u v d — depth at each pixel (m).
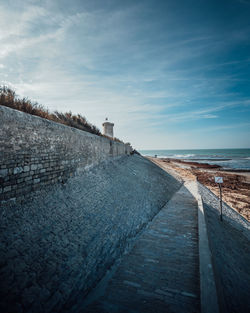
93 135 7.96
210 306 2.41
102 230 4.28
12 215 3.20
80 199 4.99
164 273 3.34
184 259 3.80
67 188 5.14
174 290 2.89
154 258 3.85
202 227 5.20
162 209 7.58
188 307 2.54
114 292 2.83
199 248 4.02
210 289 2.74
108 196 6.13
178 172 22.33
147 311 2.47
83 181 6.13
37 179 4.16
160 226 5.68
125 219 5.37
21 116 3.72
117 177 8.46
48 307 2.21
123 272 3.36
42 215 3.63
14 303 2.07
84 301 2.55
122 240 4.39
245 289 4.10
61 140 5.23
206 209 8.55
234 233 7.50
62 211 4.09
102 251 3.67
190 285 3.01
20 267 2.48
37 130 4.19
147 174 12.10
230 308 3.15
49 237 3.23
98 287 2.90
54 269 2.73
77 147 6.26
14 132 3.51
